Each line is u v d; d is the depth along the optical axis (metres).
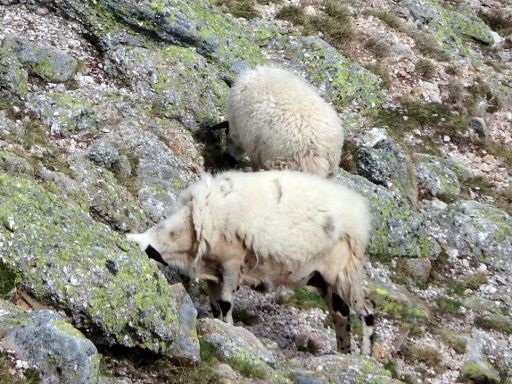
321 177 22.91
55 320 14.25
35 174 21.03
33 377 13.72
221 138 29.36
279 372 18.42
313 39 37.59
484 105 39.16
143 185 24.55
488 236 30.41
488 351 25.27
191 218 20.19
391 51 39.91
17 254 15.81
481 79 40.75
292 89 25.11
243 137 26.19
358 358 19.70
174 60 29.86
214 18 34.50
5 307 14.95
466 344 24.77
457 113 38.09
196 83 29.83
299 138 24.36
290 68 36.12
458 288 28.23
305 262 20.23
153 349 16.38
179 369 16.64
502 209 33.09
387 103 37.00
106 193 22.55
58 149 23.72
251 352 18.34
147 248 20.03
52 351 13.87
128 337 16.20
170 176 25.38
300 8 40.25
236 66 32.91
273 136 24.73
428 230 30.58
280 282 20.73
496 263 29.83
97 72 29.06
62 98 25.72
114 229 22.20
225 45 33.41
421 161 34.06
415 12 44.16
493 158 36.44
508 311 27.69
